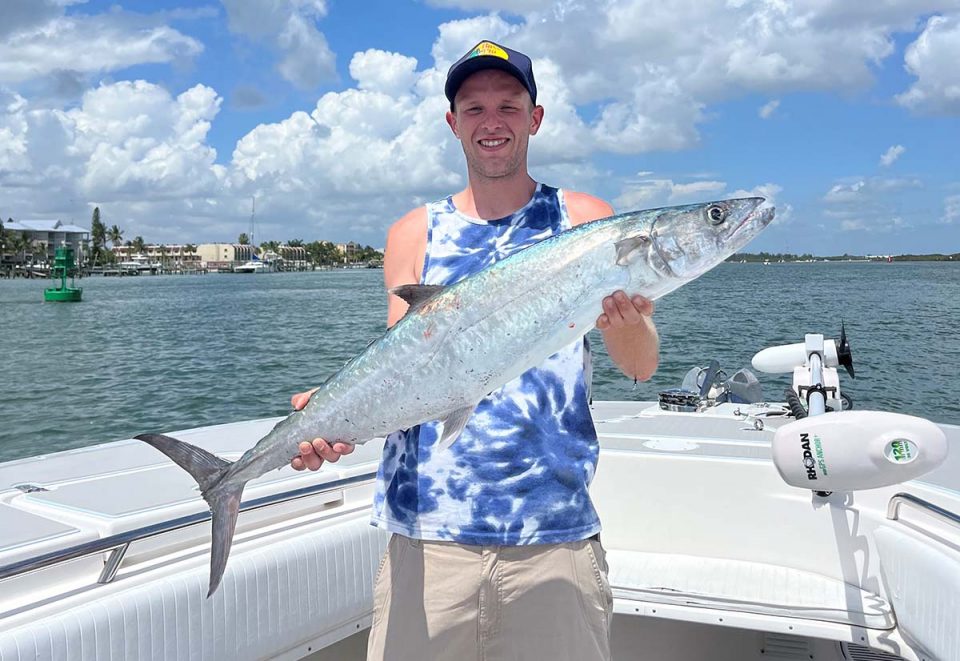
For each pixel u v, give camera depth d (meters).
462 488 2.16
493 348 2.19
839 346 4.22
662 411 4.77
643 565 3.39
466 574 2.14
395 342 2.25
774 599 2.97
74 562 2.20
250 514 2.70
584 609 2.16
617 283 2.15
